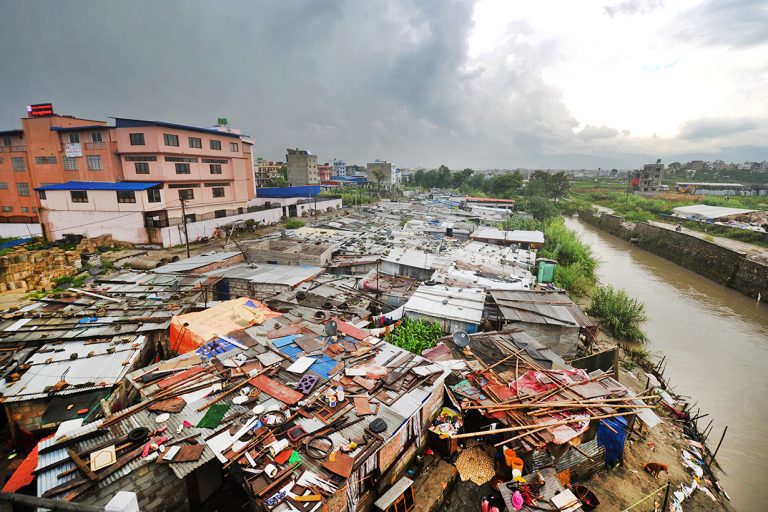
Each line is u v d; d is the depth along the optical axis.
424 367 16.14
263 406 12.99
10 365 16.53
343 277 30.72
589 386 15.88
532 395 15.15
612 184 195.25
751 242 51.09
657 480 15.59
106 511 6.96
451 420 15.37
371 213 70.50
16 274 30.56
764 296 39.28
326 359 16.28
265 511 9.60
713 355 28.38
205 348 16.69
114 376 15.81
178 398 13.24
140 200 43.81
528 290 26.98
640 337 29.61
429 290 26.34
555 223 62.06
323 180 140.62
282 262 32.91
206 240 50.59
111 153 48.56
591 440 15.09
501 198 109.69
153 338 19.95
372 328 22.73
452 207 82.19
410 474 14.00
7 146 53.56
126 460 10.50
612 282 46.06
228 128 66.94
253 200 72.25
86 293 24.44
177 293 24.61
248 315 20.36
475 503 13.36
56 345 18.19
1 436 15.59
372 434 12.12
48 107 51.44
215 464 13.01
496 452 14.72
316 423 12.49
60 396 14.84
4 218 55.94
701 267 49.97
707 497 15.29
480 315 22.77
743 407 22.33
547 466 13.46
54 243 44.00
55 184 50.78
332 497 10.12
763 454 18.61
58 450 10.85
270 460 11.01
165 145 48.03
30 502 6.20
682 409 21.05
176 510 11.64
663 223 69.06
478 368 16.92
